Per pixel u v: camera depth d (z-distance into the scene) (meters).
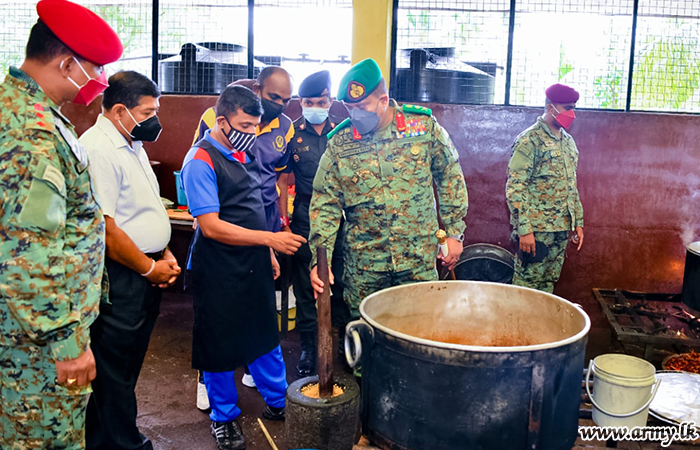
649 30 4.20
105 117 2.06
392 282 2.54
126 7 4.58
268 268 2.53
